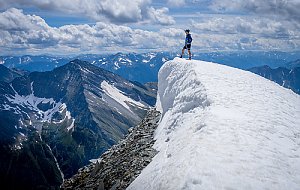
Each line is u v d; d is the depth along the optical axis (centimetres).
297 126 2128
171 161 1653
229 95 2378
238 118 1922
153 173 1789
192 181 1245
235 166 1321
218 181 1216
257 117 2034
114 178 2350
